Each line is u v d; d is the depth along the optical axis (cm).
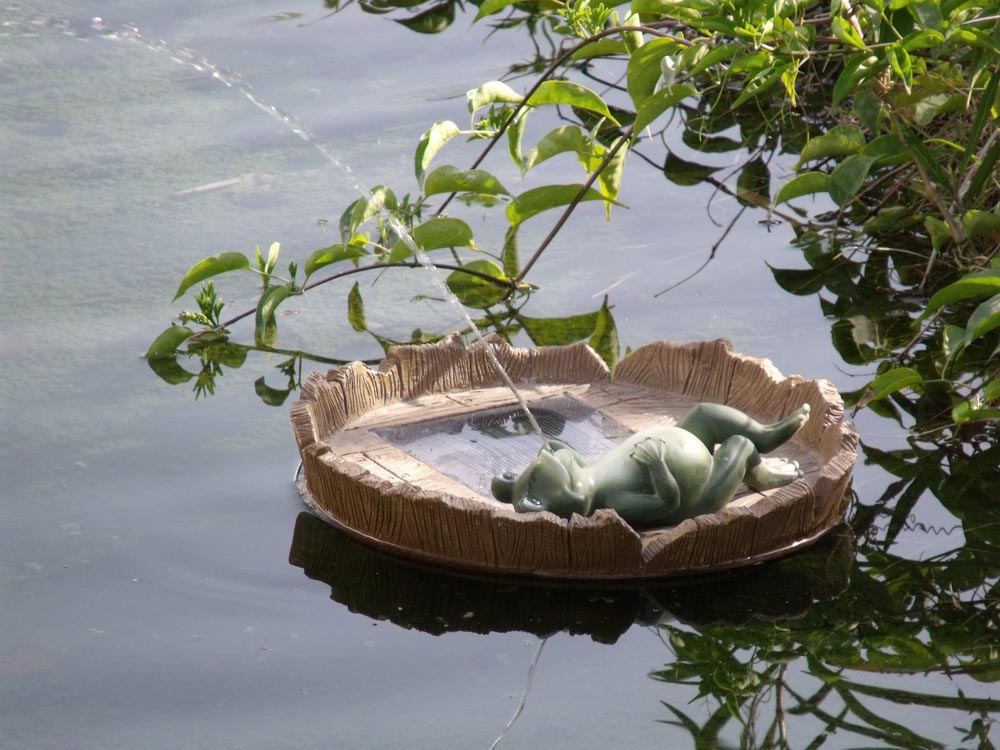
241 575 469
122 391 615
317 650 425
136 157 862
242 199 812
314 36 1059
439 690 404
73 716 391
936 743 377
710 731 382
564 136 701
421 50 1037
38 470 538
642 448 478
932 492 526
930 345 652
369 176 828
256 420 589
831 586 464
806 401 553
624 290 719
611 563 461
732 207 816
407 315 710
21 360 641
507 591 461
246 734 381
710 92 984
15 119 905
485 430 569
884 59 577
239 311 713
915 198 775
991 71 658
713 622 443
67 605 448
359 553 486
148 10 1098
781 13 618
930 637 433
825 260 746
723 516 462
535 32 1084
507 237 788
